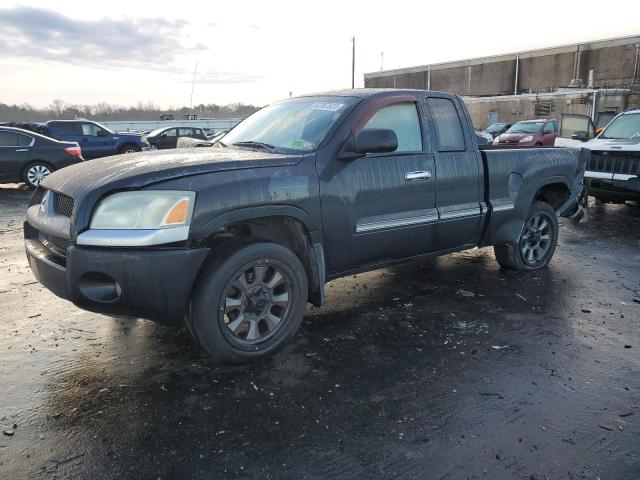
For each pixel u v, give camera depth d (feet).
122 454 8.25
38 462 8.02
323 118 12.98
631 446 8.52
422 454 8.32
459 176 14.92
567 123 49.80
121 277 9.63
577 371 11.00
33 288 16.01
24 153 39.47
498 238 16.52
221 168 10.61
